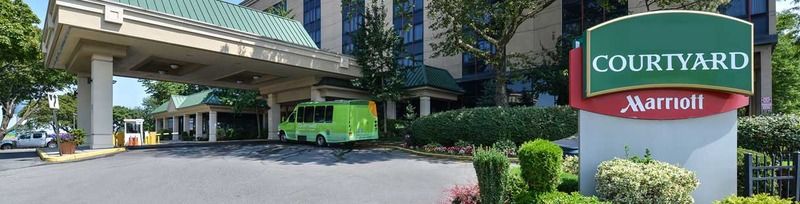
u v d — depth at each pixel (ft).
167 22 53.83
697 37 18.39
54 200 24.75
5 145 106.52
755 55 68.18
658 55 18.56
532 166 18.10
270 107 95.61
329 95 80.07
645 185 15.80
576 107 19.48
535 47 89.30
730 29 18.21
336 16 126.11
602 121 19.16
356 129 64.28
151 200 24.66
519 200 17.80
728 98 18.42
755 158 19.42
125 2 54.54
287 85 87.92
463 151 48.65
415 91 84.38
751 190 18.03
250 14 72.38
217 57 62.64
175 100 128.98
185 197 25.45
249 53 62.49
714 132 18.43
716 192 18.20
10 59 69.62
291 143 74.49
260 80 88.02
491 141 50.11
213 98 107.86
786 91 91.45
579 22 83.76
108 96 55.88
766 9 65.87
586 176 19.10
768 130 32.65
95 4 47.73
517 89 89.04
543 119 48.47
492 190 17.62
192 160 43.88
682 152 18.49
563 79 67.77
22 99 108.47
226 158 46.29
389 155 51.52
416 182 31.14
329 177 33.27
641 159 18.16
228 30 60.08
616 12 78.89
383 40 71.97
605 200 16.70
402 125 77.10
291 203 24.12
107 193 26.55
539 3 63.10
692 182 16.66
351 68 78.38
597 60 18.94
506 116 50.21
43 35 66.64
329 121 65.77
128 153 52.60
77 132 50.78
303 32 80.38
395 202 24.43
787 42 83.56
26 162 44.39
